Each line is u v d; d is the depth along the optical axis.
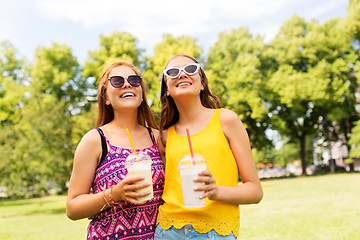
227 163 2.21
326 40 26.11
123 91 2.42
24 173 12.19
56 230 8.51
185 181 1.95
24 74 25.00
